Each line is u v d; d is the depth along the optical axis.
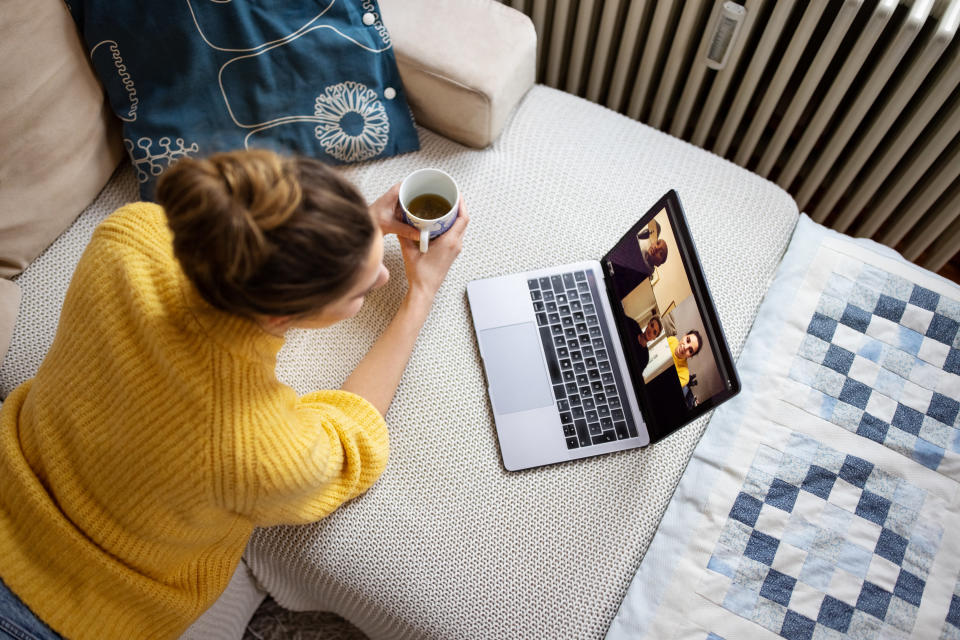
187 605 0.78
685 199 1.08
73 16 0.93
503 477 0.93
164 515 0.67
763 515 0.91
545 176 1.09
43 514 0.69
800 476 0.93
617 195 1.08
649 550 0.90
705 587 0.88
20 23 0.85
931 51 0.96
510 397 0.96
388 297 1.01
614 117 1.16
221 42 0.95
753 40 1.29
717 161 1.12
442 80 1.03
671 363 0.88
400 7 1.06
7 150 0.90
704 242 1.06
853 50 1.02
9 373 0.96
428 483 0.92
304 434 0.69
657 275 0.90
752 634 0.86
